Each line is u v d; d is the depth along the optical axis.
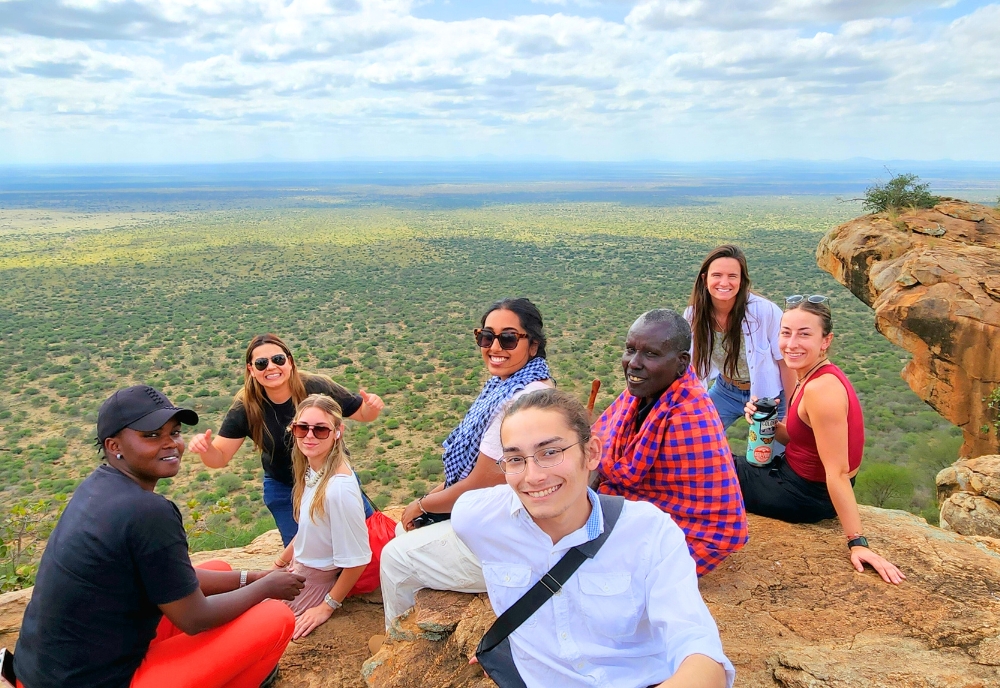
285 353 3.85
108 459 2.41
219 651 2.49
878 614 2.69
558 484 1.83
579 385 43.69
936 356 9.19
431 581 2.72
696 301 4.21
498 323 3.01
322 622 3.28
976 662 2.38
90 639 2.23
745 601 2.81
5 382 49.72
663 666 1.88
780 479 3.56
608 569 1.88
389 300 91.81
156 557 2.26
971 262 9.62
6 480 28.19
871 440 25.70
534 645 1.92
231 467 27.03
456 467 3.11
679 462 2.70
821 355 3.23
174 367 54.91
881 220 11.84
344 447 3.42
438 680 2.42
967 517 6.30
